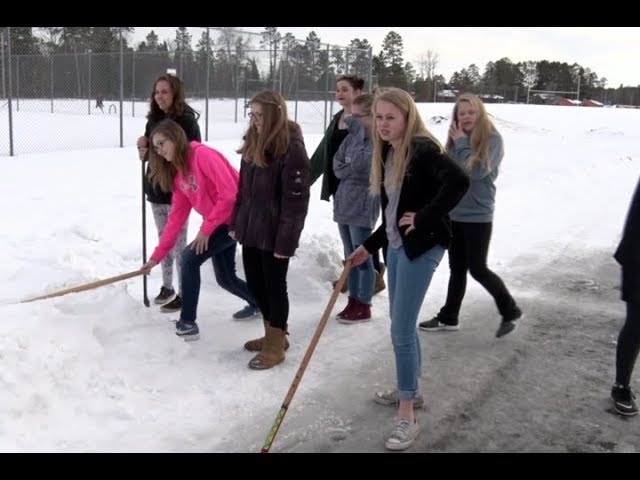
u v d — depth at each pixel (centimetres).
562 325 538
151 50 2362
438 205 327
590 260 738
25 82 2430
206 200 459
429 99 5006
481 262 488
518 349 485
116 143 1733
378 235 377
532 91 5888
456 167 330
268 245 428
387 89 345
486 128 469
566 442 357
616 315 564
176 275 612
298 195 417
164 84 500
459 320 544
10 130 1402
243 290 509
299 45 2116
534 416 385
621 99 6856
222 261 494
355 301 528
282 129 416
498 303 496
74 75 2466
